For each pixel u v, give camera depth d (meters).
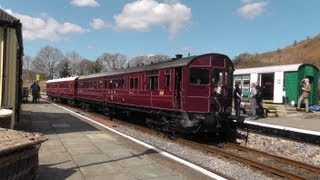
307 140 14.42
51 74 118.00
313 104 26.09
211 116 17.73
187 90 17.66
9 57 15.23
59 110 32.47
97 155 11.93
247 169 12.13
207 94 17.97
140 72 22.50
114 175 9.49
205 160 13.15
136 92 23.02
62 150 12.71
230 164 12.66
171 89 18.70
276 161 14.13
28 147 7.73
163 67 19.56
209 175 9.45
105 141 14.79
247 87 29.09
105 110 30.39
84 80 36.97
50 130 18.11
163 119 20.00
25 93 42.94
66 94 44.62
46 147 13.25
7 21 14.88
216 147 16.75
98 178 9.18
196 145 16.25
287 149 15.34
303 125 16.64
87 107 36.28
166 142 16.86
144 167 10.41
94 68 100.38
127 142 14.53
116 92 26.80
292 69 25.58
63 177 9.19
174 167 10.36
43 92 86.31
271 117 21.25
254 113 21.50
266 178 11.04
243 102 28.44
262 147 16.66
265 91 27.56
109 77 28.64
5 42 15.12
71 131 17.81
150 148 12.84
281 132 15.66
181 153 14.30
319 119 19.98
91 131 17.89
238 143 18.00
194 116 17.61
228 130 18.69
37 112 29.50
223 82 18.36
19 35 17.27
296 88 25.25
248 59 106.31
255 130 17.14
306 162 14.34
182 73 17.94
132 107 24.16
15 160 7.16
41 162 10.77
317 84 26.31
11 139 7.44
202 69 17.92
